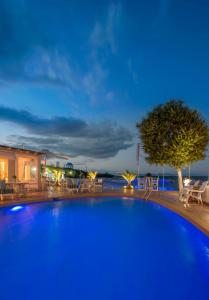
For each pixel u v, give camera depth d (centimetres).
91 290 381
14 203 1120
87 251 554
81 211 1048
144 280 412
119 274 436
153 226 787
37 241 627
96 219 885
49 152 1816
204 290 379
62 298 358
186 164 1262
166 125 1245
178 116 1234
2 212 1013
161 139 1258
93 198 1471
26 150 1628
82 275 432
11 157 1562
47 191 1644
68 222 840
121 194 1526
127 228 760
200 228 644
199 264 479
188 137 1160
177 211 920
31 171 1778
